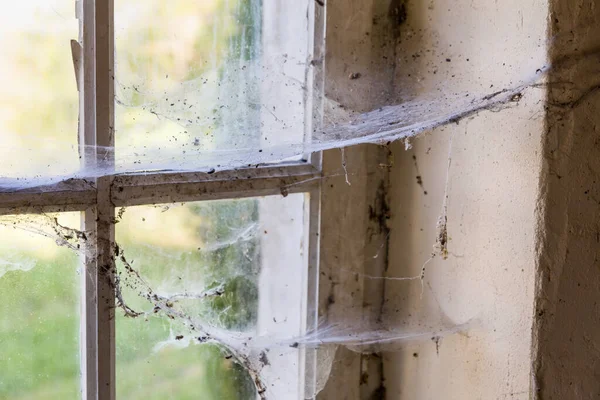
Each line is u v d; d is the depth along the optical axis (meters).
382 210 0.83
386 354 0.85
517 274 0.68
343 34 0.76
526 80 0.65
